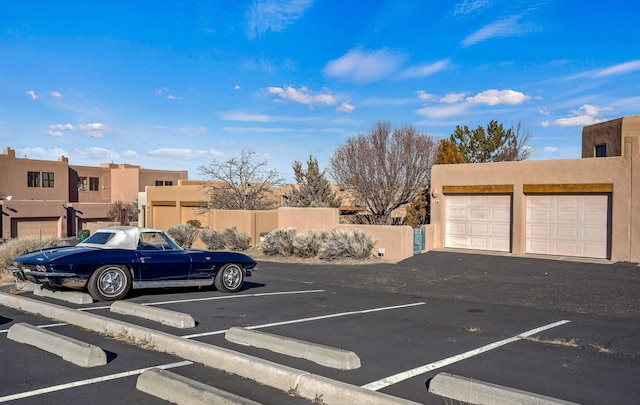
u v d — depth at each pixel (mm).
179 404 5281
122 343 7547
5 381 5930
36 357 6824
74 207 57656
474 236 22438
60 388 5723
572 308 11633
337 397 5270
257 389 5730
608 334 8672
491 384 5328
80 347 6602
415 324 9312
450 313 10586
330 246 21812
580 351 7453
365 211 35500
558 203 20094
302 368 6398
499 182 21359
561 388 5797
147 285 11500
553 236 20203
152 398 5461
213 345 6973
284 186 37812
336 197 36969
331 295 13070
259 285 14891
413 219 27547
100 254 10961
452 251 22141
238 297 12133
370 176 34469
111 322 8086
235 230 27812
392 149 35125
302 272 18422
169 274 11773
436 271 18250
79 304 10469
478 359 6941
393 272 18266
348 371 6336
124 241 11555
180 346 6953
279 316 9812
